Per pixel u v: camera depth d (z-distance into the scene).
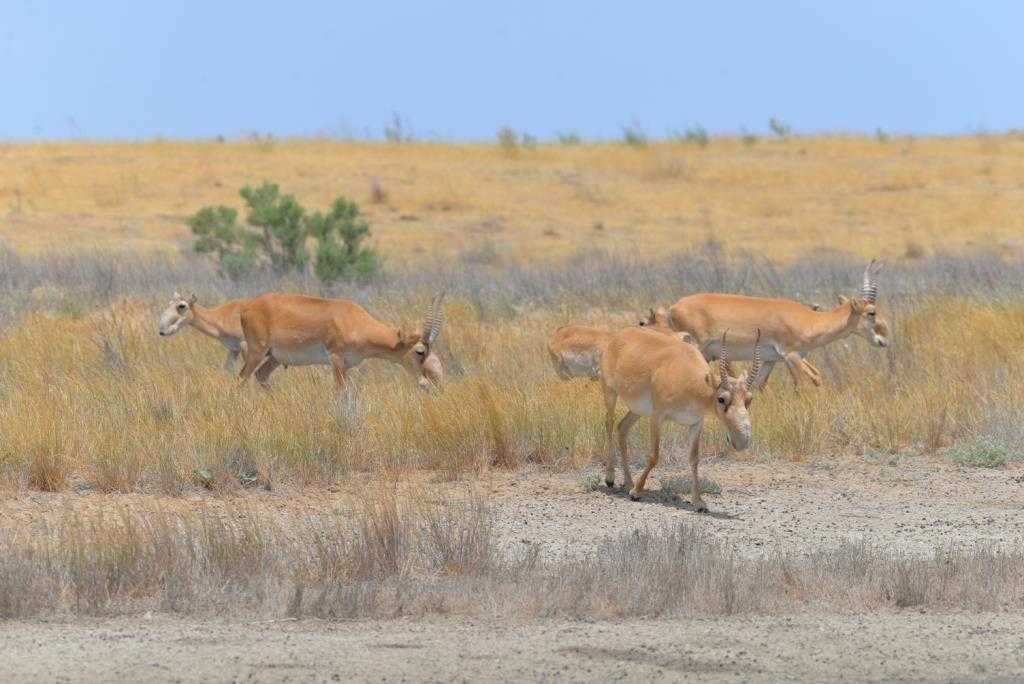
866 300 63.53
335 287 87.31
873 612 34.28
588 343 53.06
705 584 34.78
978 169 161.12
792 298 83.94
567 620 33.28
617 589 34.41
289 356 59.00
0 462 45.94
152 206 135.50
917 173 159.12
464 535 38.22
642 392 45.78
